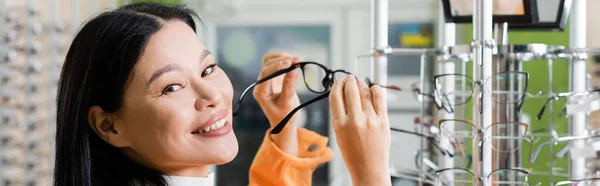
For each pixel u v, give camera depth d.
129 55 0.92
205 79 0.96
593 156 0.98
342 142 0.88
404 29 3.59
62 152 0.99
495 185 0.92
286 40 3.74
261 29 3.76
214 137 0.94
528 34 1.77
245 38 3.77
